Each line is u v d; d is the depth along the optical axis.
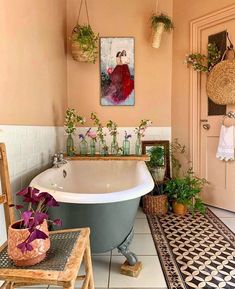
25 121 1.74
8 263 0.89
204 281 1.51
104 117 3.17
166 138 3.18
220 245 1.95
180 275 1.57
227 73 2.54
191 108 2.93
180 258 1.76
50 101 2.38
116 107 3.17
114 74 3.14
